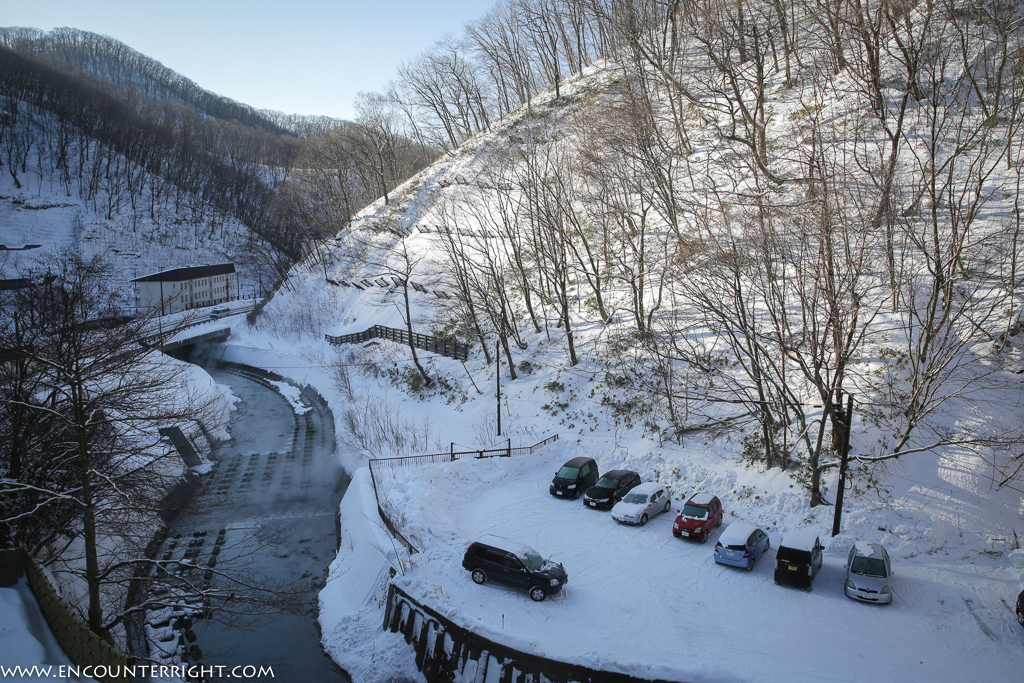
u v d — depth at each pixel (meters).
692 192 39.72
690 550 21.06
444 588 19.17
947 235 27.00
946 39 35.91
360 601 21.05
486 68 93.12
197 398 40.47
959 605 17.27
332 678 17.97
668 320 31.80
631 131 38.06
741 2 38.91
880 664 14.86
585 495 25.27
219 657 18.84
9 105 138.12
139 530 24.42
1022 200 28.05
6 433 20.52
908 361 24.92
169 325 62.72
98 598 16.70
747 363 28.62
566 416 33.78
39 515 20.05
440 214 57.25
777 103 46.12
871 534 20.28
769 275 22.50
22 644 15.00
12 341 20.12
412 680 17.27
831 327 22.59
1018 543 19.38
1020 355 23.41
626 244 42.22
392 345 52.53
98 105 150.25
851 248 26.62
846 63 35.25
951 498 20.83
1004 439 19.97
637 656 15.25
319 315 68.38
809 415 25.33
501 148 60.81
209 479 33.12
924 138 33.44
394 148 96.31
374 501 26.17
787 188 34.22
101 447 20.59
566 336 39.66
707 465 26.23
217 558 24.67
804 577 18.27
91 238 111.12
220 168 147.88
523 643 15.45
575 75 86.50
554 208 43.41
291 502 30.41
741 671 14.56
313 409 48.25
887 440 22.98
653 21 56.44
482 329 45.97
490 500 26.53
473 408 38.69
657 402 30.55
